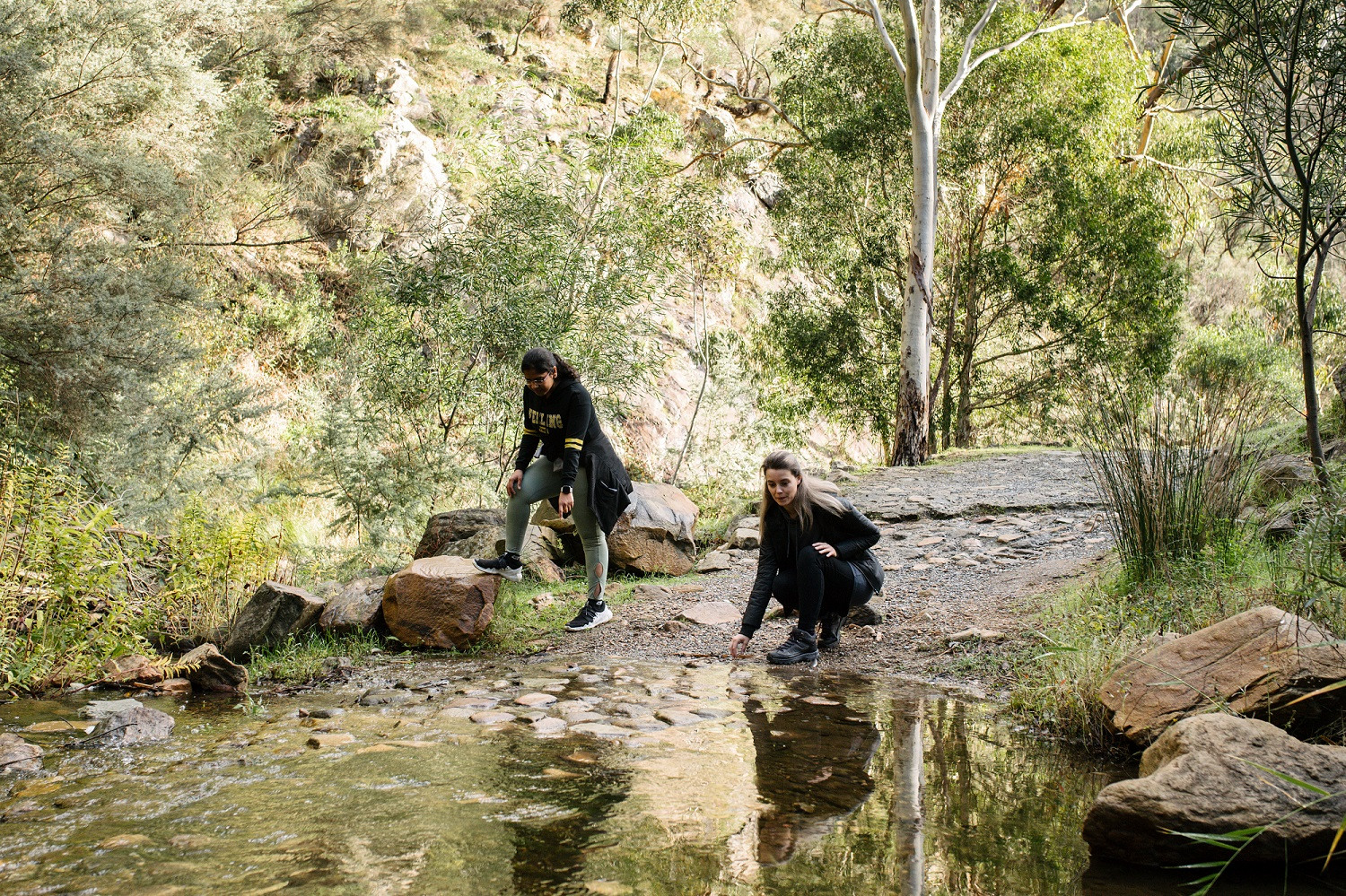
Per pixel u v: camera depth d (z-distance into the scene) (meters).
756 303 24.11
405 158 17.81
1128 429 5.27
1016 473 12.70
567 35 29.77
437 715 4.02
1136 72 18.06
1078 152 16.98
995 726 3.83
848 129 17.41
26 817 2.75
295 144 17.28
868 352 18.61
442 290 9.75
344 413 8.41
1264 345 17.41
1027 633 5.09
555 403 5.56
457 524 7.36
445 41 23.94
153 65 11.52
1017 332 18.58
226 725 3.91
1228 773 2.56
